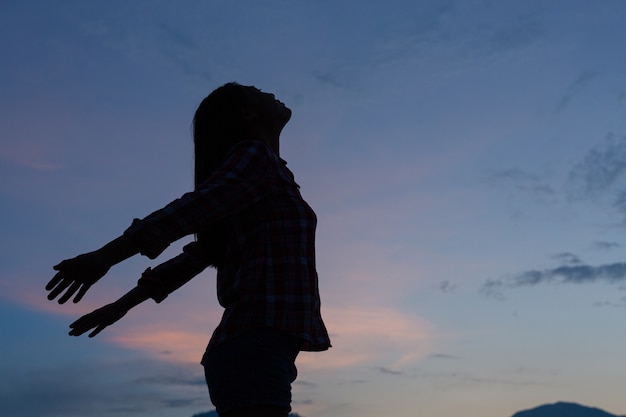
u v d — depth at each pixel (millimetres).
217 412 1799
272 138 2141
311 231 1933
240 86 2168
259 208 1890
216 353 1800
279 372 1758
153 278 2387
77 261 1609
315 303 1883
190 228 1736
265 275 1825
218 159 2098
